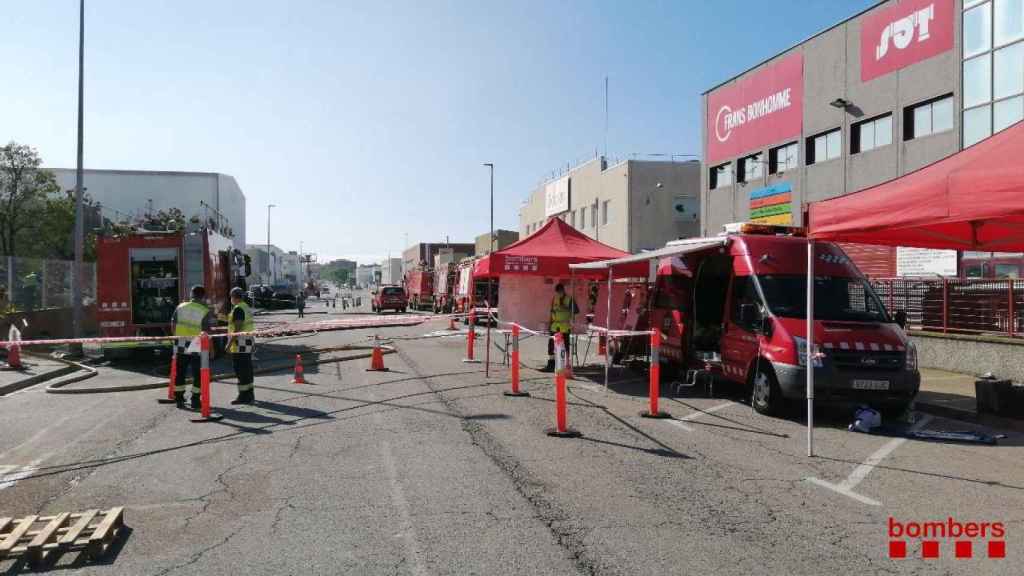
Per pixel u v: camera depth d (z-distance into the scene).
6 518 5.10
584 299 15.72
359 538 4.93
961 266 17.19
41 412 10.23
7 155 30.34
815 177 22.77
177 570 4.39
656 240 39.44
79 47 19.27
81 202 18.81
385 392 11.90
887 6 19.88
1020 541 4.98
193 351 10.52
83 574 4.34
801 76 23.34
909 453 7.75
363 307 64.56
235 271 22.00
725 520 5.38
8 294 19.38
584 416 9.75
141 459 7.30
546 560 4.53
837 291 10.46
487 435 8.41
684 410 10.36
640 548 4.76
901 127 19.45
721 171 28.61
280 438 8.23
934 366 14.77
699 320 12.57
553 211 51.84
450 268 40.97
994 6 16.75
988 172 6.45
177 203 51.97
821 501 5.91
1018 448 8.05
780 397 9.76
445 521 5.29
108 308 16.98
